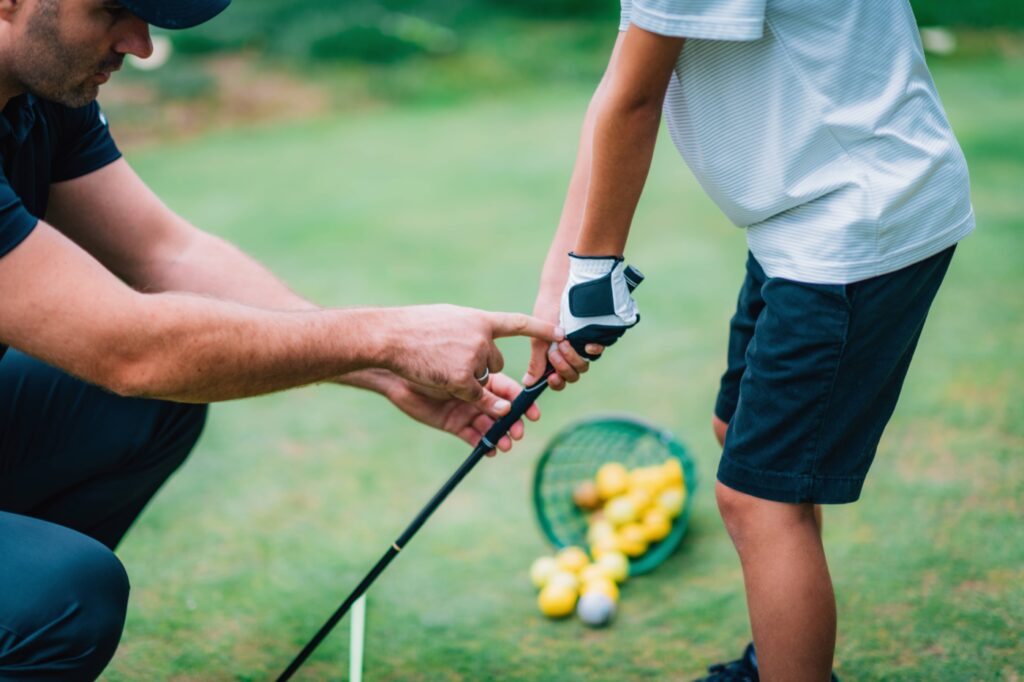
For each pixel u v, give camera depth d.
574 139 6.85
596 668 2.08
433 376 1.74
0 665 1.50
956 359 3.32
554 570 2.37
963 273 4.05
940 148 1.56
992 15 9.35
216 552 2.55
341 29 9.01
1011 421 2.90
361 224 5.24
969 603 2.14
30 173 1.81
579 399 3.30
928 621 2.09
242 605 2.33
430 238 4.98
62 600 1.52
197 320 1.55
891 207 1.51
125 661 2.13
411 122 7.59
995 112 6.59
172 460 2.06
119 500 2.05
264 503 2.79
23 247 1.46
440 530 2.65
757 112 1.53
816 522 1.84
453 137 7.09
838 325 1.55
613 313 1.75
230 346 1.56
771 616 1.63
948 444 2.80
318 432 3.22
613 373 3.47
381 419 3.31
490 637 2.21
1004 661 1.95
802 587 1.61
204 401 1.63
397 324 1.72
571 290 1.74
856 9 1.50
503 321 1.78
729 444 1.69
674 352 3.59
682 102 1.62
